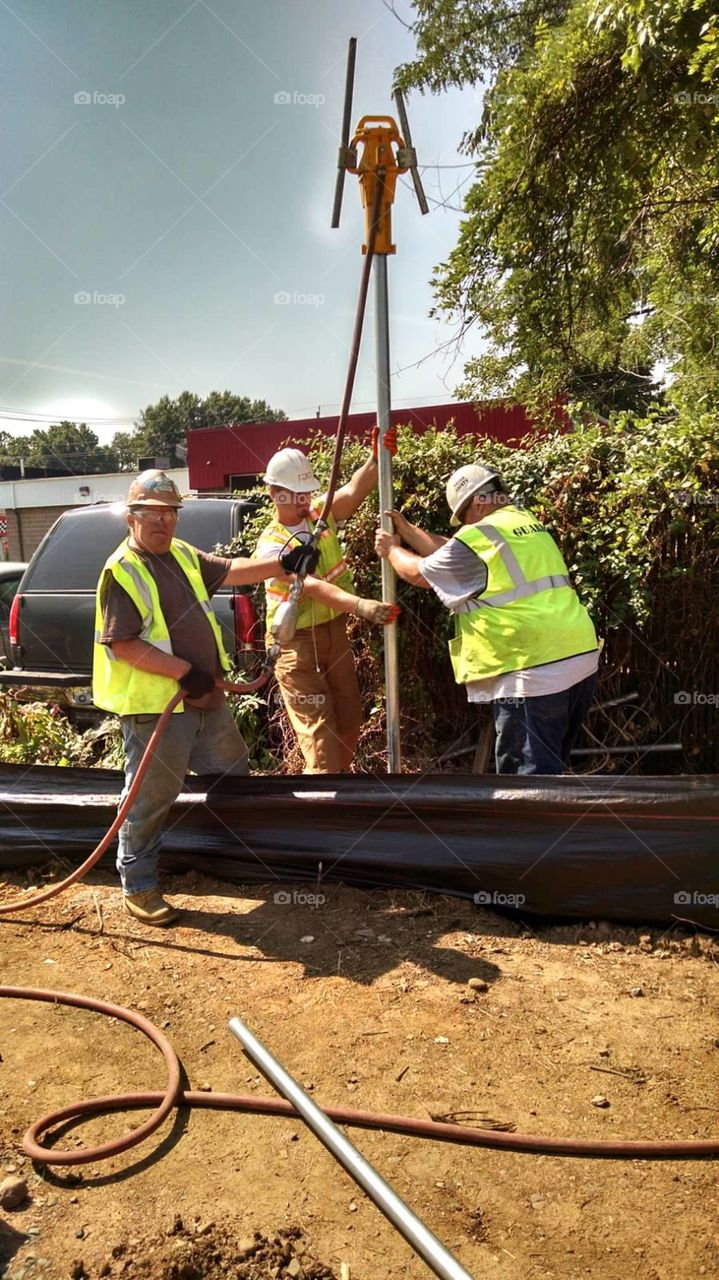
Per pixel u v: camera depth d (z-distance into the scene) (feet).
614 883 10.78
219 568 12.42
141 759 11.14
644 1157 7.04
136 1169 6.98
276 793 12.17
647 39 16.42
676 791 10.59
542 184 21.98
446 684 16.92
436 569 11.69
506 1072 8.11
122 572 10.77
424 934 10.76
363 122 11.75
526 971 9.89
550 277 23.90
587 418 17.17
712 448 14.29
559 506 15.51
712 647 15.40
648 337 35.14
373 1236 6.28
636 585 14.74
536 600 11.55
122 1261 6.07
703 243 24.73
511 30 35.94
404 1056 8.36
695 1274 5.91
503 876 11.19
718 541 14.82
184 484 94.53
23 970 10.23
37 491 105.81
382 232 11.99
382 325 12.27
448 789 11.44
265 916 11.35
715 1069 8.16
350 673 14.14
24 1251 6.17
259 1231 6.32
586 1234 6.27
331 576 13.70
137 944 10.75
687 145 19.02
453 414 45.57
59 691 19.80
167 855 12.64
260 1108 7.64
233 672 17.56
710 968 9.96
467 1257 6.08
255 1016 9.10
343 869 11.98
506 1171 6.91
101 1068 8.32
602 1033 8.71
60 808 12.97
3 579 27.43
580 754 16.16
